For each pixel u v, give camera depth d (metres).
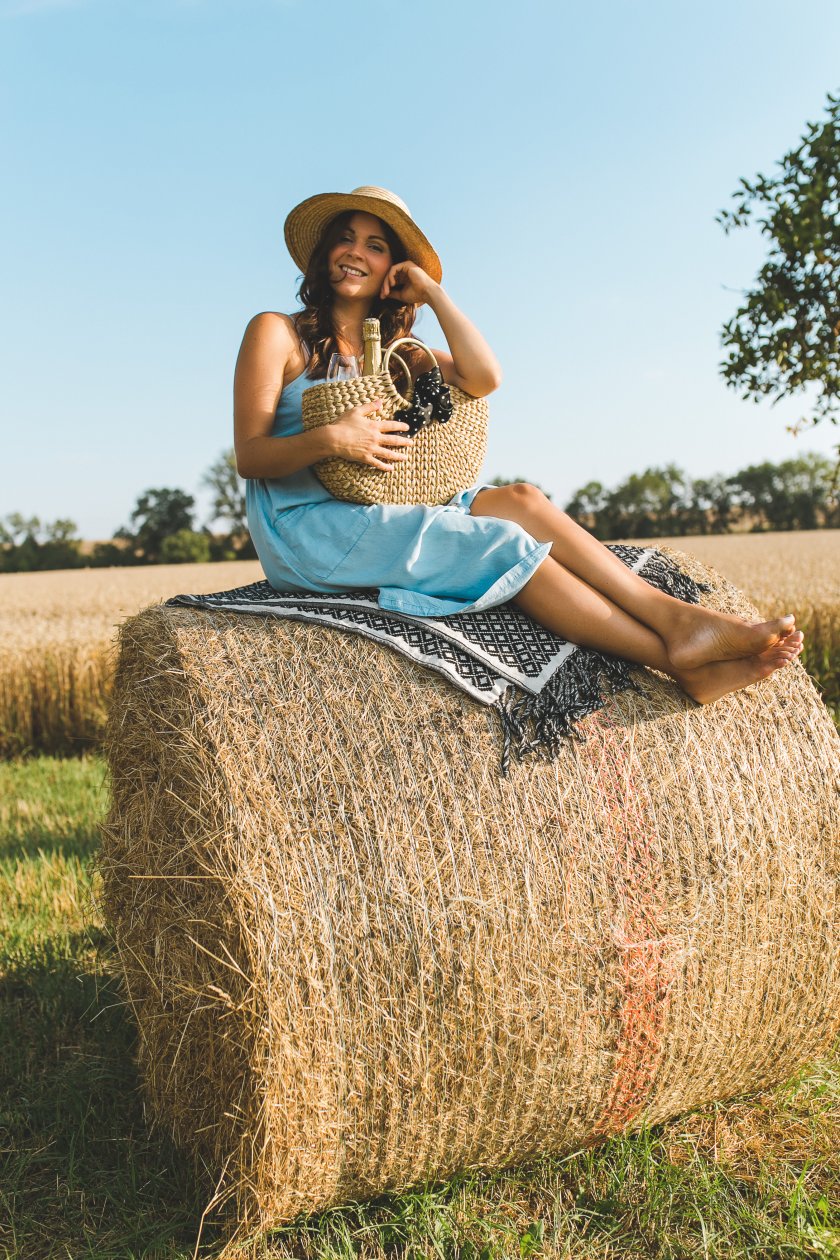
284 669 2.47
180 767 2.34
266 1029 2.12
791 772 2.76
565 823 2.44
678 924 2.51
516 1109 2.43
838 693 9.29
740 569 15.45
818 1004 2.78
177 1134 2.62
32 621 12.75
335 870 2.24
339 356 3.17
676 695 2.73
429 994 2.27
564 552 2.78
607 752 2.56
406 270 3.14
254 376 3.05
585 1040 2.44
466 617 2.71
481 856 2.35
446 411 2.92
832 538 32.44
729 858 2.59
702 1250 2.29
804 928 2.71
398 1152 2.35
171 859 2.41
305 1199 2.30
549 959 2.37
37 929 4.14
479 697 2.49
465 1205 2.45
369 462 2.78
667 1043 2.55
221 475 68.62
